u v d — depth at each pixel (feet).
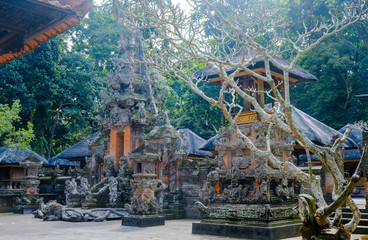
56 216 61.72
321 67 123.54
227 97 113.29
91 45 152.35
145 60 35.47
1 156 94.32
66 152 104.73
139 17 33.73
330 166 27.48
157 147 72.33
